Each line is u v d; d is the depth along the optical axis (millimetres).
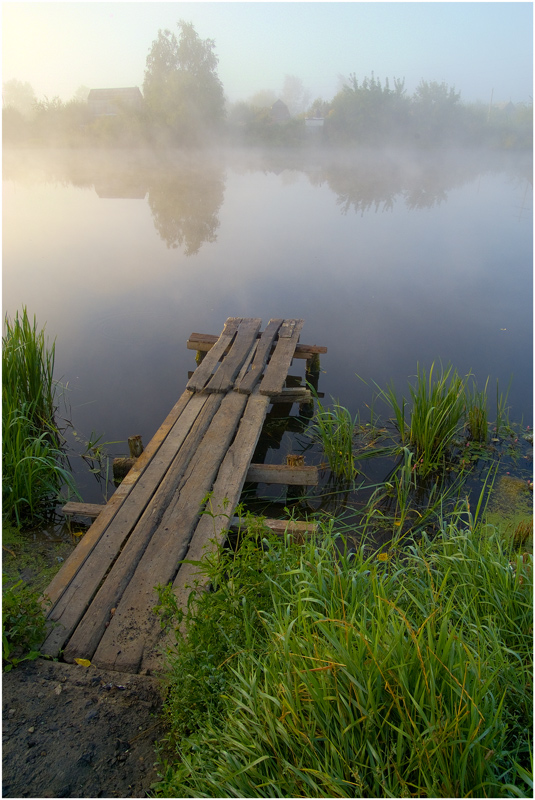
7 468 4012
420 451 4766
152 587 2939
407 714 1582
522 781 1682
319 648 1869
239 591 2467
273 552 2637
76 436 5121
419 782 1504
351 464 4516
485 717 1667
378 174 22938
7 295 8516
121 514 3525
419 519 3965
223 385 5180
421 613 2369
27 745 2148
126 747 2154
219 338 6430
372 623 1891
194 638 2312
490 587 2590
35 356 4969
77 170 22594
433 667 1684
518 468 4648
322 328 7609
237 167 25109
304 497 4262
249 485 4438
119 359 6730
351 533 3855
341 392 6000
